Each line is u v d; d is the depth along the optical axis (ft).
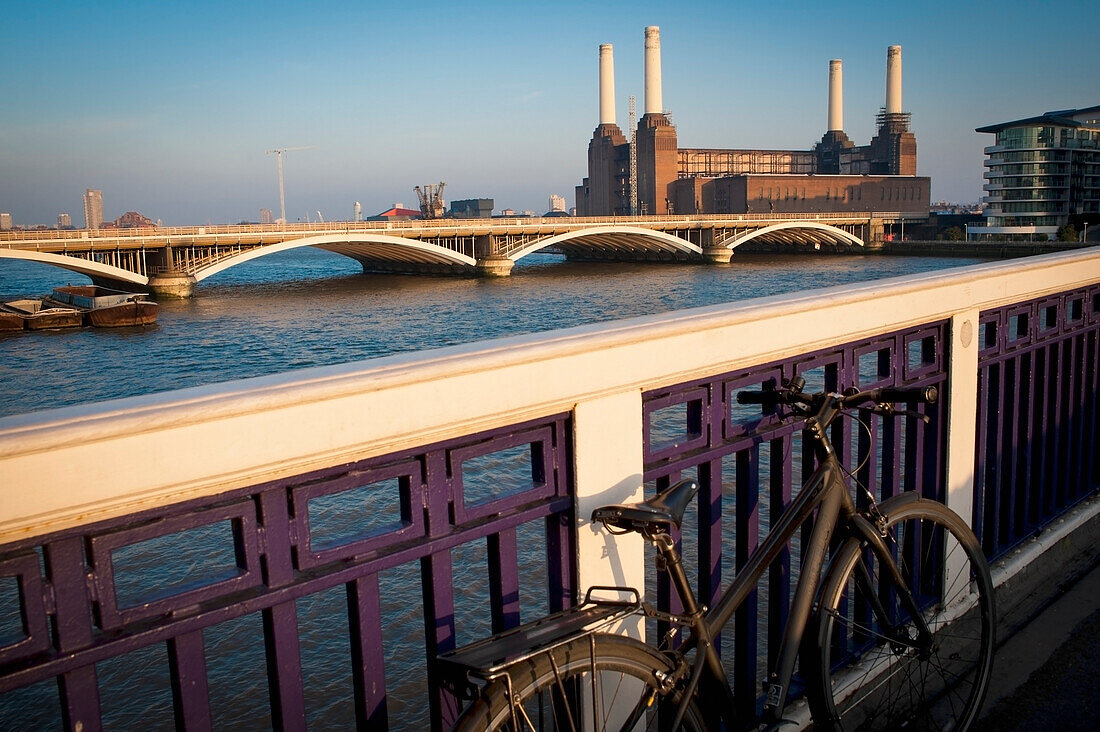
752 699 8.92
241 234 265.34
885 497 10.50
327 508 60.75
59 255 237.25
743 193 545.44
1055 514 13.76
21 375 140.36
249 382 5.35
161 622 4.98
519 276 324.39
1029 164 375.25
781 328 8.41
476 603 46.37
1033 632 10.99
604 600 6.50
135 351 161.27
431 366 5.84
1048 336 12.95
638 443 7.32
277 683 5.53
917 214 483.10
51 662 4.60
